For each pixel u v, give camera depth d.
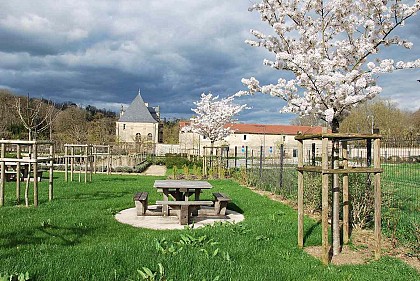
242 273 4.55
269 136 63.41
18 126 42.06
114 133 78.94
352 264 5.40
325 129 6.37
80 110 69.88
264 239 6.26
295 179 13.77
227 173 22.86
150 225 8.15
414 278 4.83
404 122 48.78
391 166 13.52
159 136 82.50
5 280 3.80
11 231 6.47
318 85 6.49
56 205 9.51
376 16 7.04
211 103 28.47
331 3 7.43
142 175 23.06
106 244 5.64
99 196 12.04
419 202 9.40
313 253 5.85
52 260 4.58
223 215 9.56
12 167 16.03
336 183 6.00
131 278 4.19
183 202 8.43
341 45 7.48
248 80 7.96
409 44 7.06
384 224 7.52
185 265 4.58
